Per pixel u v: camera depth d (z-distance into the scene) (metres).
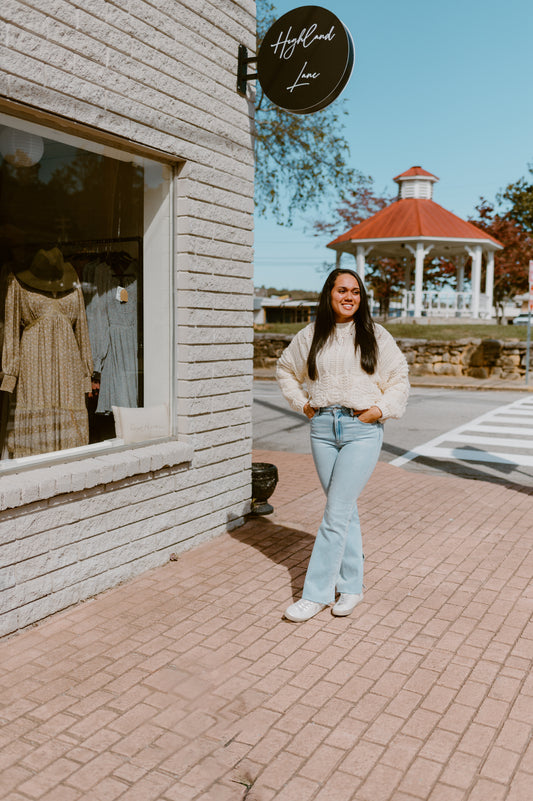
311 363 3.78
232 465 5.43
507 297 35.81
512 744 2.76
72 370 4.45
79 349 4.50
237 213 5.32
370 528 5.70
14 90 3.44
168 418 4.91
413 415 12.69
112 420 4.66
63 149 4.15
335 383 3.73
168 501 4.71
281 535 5.39
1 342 4.06
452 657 3.47
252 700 3.05
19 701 3.01
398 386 3.74
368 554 5.03
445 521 5.92
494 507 6.42
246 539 5.28
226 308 5.22
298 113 5.19
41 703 3.00
